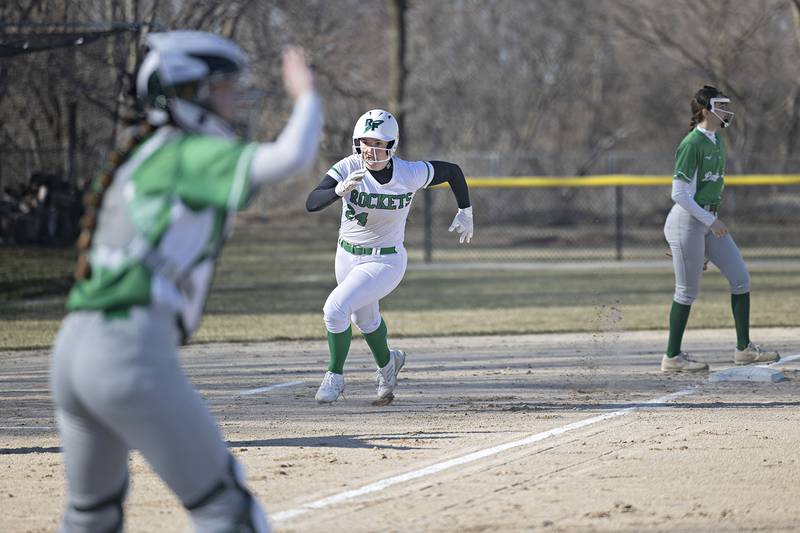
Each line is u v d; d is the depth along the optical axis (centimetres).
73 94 6669
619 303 6084
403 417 2780
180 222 1219
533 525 1755
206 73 1276
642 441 2411
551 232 12125
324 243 11156
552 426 2611
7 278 7231
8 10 6794
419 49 17112
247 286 7400
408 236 11919
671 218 3419
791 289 6738
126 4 7212
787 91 14975
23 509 1894
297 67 1234
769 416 2711
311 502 1917
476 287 7300
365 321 2936
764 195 12025
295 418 2794
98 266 1230
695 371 3503
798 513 1814
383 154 2720
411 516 1819
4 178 8481
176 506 1898
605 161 13638
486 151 17262
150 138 1277
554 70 17075
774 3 14075
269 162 1185
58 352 1248
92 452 1301
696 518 1788
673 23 14825
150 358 1206
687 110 16562
